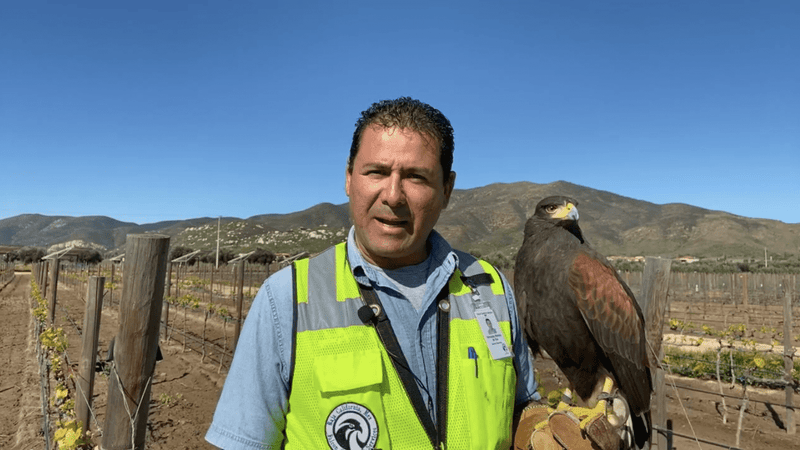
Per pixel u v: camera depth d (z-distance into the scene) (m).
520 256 3.21
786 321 8.30
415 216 1.52
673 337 16.20
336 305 1.50
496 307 1.74
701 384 10.96
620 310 2.83
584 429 1.87
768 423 8.56
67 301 28.17
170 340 14.90
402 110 1.55
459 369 1.54
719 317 23.89
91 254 59.16
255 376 1.44
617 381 2.92
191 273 48.19
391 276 1.62
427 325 1.57
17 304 27.00
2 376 10.18
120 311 2.70
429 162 1.53
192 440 7.05
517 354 1.86
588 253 2.97
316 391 1.40
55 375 9.54
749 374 11.16
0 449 6.50
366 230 1.54
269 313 1.49
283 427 1.46
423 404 1.45
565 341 2.97
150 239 2.72
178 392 9.43
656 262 3.94
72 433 4.75
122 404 2.69
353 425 1.37
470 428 1.47
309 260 1.63
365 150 1.55
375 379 1.40
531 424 1.85
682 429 8.30
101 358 11.36
